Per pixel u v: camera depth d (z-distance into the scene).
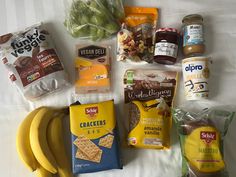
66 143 0.51
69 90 0.53
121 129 0.52
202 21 0.52
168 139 0.50
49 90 0.51
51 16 0.55
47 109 0.50
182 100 0.52
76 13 0.52
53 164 0.47
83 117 0.49
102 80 0.52
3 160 0.51
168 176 0.50
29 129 0.48
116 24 0.52
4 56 0.52
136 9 0.54
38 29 0.53
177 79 0.52
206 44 0.53
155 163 0.50
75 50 0.54
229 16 0.54
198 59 0.49
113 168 0.48
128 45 0.51
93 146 0.49
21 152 0.47
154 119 0.49
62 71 0.51
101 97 0.53
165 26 0.54
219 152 0.46
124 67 0.53
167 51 0.50
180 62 0.53
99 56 0.53
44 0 0.55
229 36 0.54
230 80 0.52
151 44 0.53
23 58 0.51
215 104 0.52
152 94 0.52
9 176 0.51
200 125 0.48
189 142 0.47
